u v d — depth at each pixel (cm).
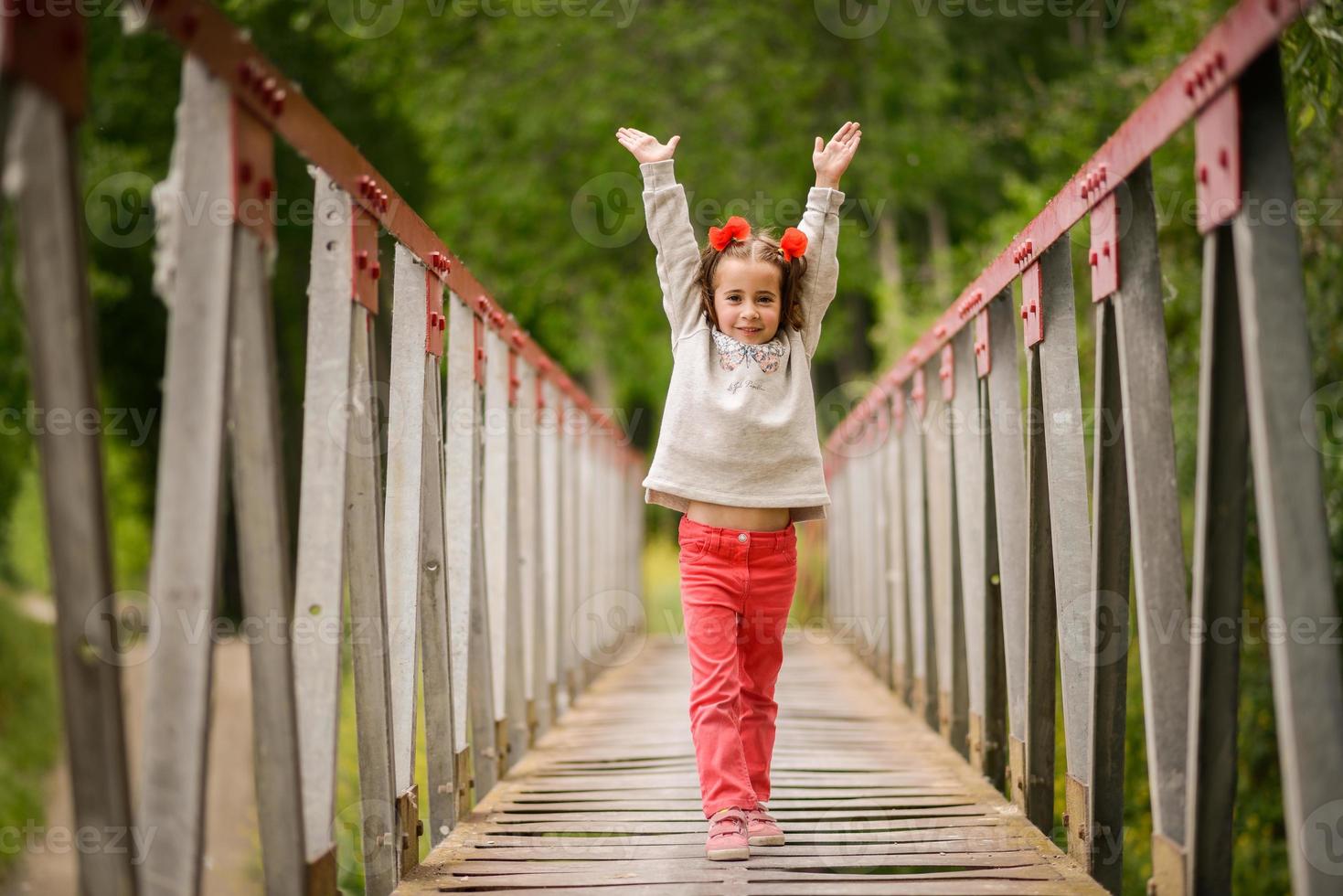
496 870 281
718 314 321
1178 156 650
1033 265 303
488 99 1399
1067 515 287
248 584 197
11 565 1335
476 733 385
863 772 413
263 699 198
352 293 238
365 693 260
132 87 1061
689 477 310
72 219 149
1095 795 264
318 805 221
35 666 1075
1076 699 283
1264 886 532
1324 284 541
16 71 139
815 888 260
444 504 354
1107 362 252
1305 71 339
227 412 185
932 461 501
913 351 530
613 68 1387
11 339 536
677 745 481
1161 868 219
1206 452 198
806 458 316
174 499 173
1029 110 1098
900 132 1478
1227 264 193
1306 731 171
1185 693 223
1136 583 225
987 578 377
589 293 1532
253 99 188
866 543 785
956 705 452
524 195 1409
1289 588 173
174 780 169
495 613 420
